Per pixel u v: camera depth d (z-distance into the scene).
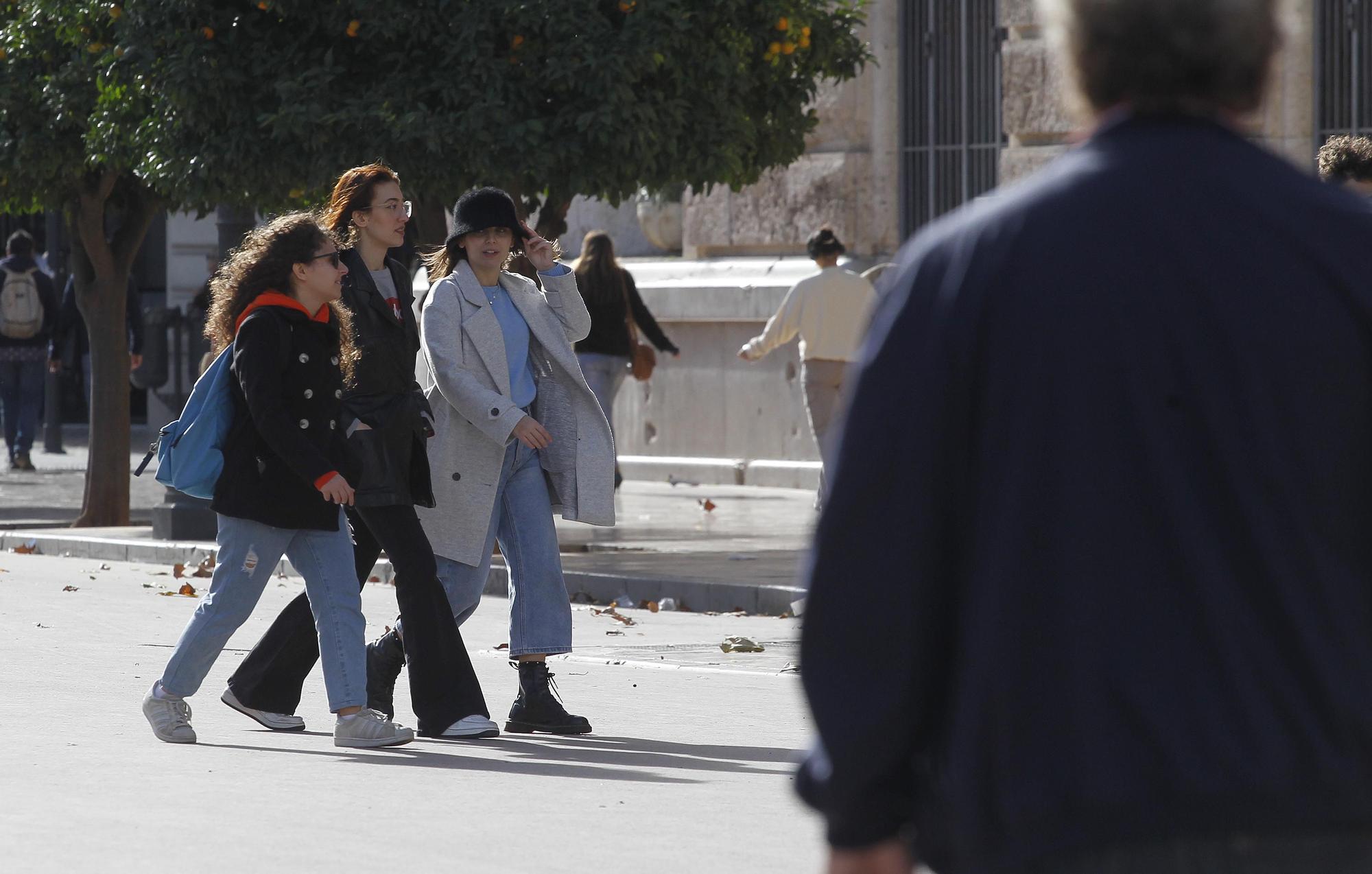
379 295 22.95
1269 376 6.70
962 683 6.92
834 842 7.12
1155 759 6.60
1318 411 6.71
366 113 37.78
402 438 22.78
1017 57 56.91
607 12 39.50
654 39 38.19
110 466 50.31
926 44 59.00
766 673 28.88
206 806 19.11
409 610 23.09
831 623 7.00
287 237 21.84
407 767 21.38
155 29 39.44
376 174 23.16
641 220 65.38
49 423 78.38
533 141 37.66
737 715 25.25
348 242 23.11
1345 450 6.76
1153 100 7.11
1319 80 52.78
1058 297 6.82
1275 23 7.07
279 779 20.59
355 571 22.94
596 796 19.73
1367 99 52.19
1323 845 6.61
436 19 38.38
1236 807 6.53
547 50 38.59
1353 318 6.79
